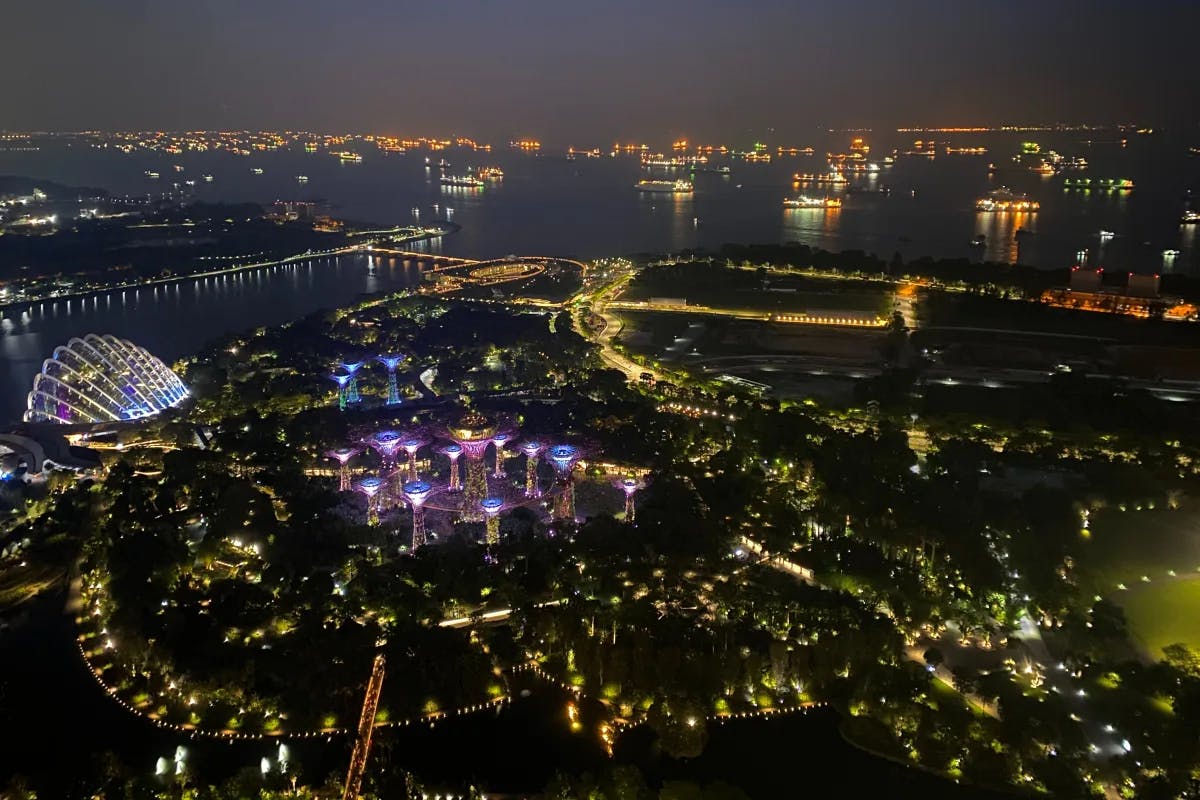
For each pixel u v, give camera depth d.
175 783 140.25
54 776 145.88
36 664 177.50
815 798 142.00
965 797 141.12
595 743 156.00
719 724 160.12
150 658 170.62
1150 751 142.12
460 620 192.38
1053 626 180.88
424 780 146.12
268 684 164.50
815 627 179.00
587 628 180.00
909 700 156.25
